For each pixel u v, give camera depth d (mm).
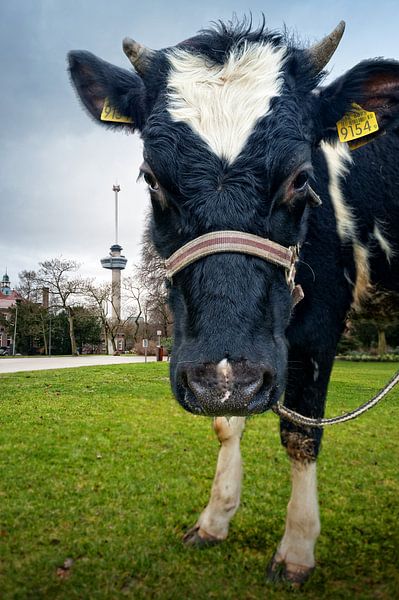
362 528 880
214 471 1214
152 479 1150
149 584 694
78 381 3186
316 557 768
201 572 726
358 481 1161
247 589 682
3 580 704
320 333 761
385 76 669
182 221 552
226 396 456
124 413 2008
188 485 1108
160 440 1543
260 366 472
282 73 625
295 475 753
